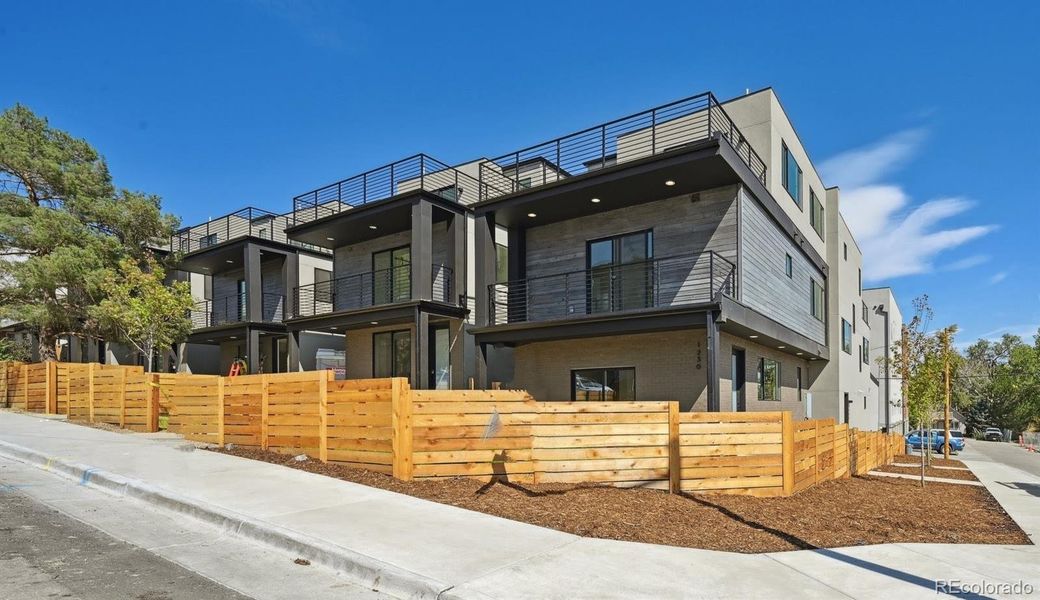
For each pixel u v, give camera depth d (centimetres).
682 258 1460
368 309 1784
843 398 2375
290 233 2030
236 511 677
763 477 968
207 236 2645
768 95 1678
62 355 2964
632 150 1836
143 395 1410
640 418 933
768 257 1599
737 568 545
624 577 505
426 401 884
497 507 738
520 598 452
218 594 469
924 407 2070
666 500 848
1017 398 6606
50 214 2059
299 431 1038
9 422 1508
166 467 933
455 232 1798
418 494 792
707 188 1432
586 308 1593
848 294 2588
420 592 472
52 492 804
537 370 1670
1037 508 1020
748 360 1589
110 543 589
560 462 909
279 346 2419
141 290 2072
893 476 1499
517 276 1717
